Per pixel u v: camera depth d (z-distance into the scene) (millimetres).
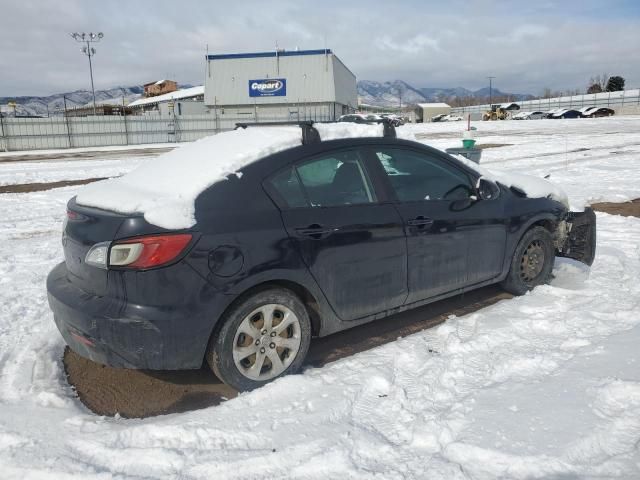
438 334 3957
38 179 17031
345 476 2400
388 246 3740
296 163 3500
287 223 3312
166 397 3322
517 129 40969
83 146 43469
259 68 62656
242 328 3180
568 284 5012
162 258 2930
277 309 3316
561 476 2311
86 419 2971
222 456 2566
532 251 4773
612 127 38719
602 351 3385
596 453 2453
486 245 4379
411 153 4109
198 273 3002
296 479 2402
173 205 3062
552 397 2891
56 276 3531
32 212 10797
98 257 3037
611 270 5449
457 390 3098
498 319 4129
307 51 61781
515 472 2359
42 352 3881
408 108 114562
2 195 13500
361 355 3641
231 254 3086
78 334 3146
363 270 3643
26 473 2498
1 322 4500
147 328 2936
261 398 3090
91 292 3137
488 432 2611
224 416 2920
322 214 3471
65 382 3520
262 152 3443
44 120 41750
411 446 2609
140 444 2721
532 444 2506
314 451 2578
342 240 3512
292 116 59031
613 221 8086
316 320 3615
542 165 16203
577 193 10711
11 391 3314
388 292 3805
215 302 3043
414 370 3395
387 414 2900
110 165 22188
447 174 4301
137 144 45375
